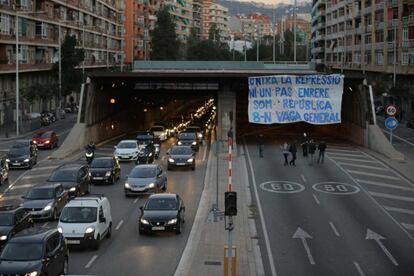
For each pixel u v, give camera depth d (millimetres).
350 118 58156
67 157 47281
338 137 62625
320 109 42938
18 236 17828
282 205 29875
